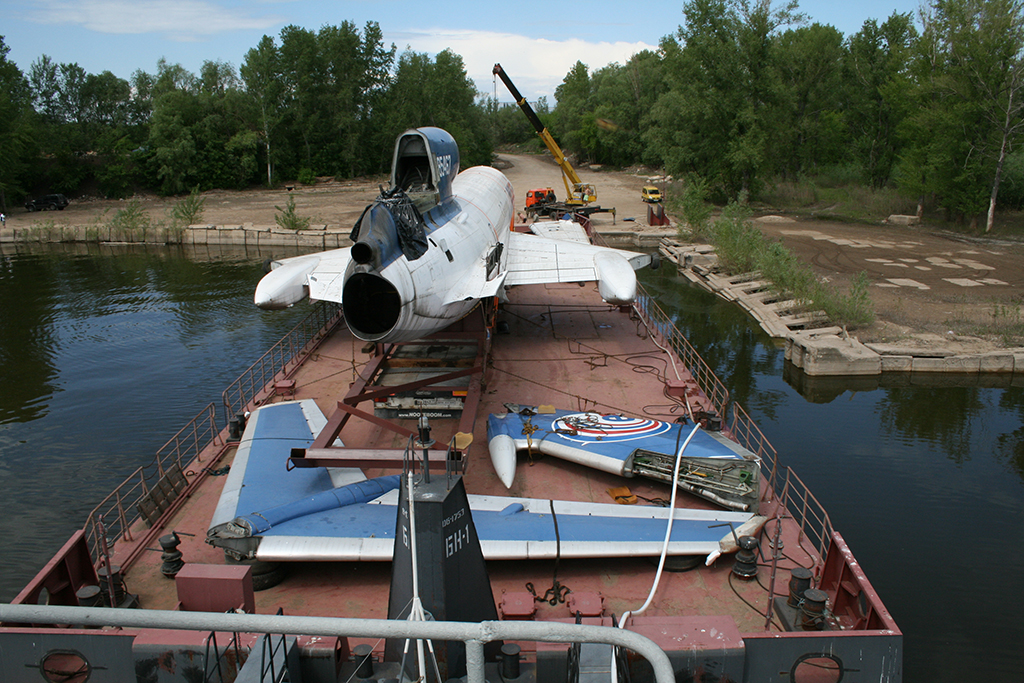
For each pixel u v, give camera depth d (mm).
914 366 20922
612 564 8852
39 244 47656
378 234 10102
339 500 9219
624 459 10539
